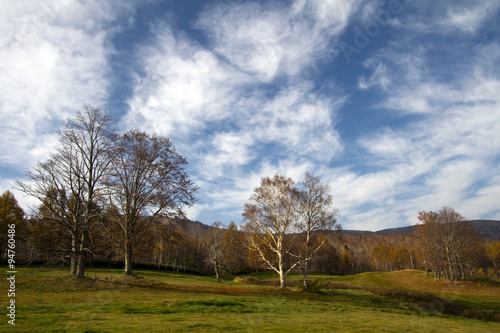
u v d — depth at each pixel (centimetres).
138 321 1444
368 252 12875
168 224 3291
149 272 5150
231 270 6116
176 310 1853
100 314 1602
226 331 1316
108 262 5444
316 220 3566
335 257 8162
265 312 2033
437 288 5262
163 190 3247
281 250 3678
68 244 2820
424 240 6122
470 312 3195
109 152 2948
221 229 5616
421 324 1964
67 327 1230
